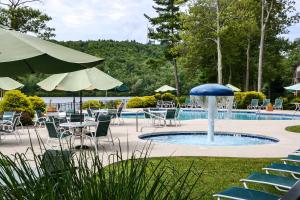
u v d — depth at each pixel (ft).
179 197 8.08
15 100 53.42
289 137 38.96
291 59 181.27
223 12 108.06
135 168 7.89
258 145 32.73
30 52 9.30
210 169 22.16
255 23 109.81
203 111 87.92
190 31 111.55
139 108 92.43
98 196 7.00
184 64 122.31
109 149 30.09
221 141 40.68
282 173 20.24
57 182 7.18
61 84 33.83
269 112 79.56
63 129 34.32
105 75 36.14
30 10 91.56
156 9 130.62
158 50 155.33
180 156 26.76
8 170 7.37
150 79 152.56
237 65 143.54
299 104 87.40
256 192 12.04
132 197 7.16
